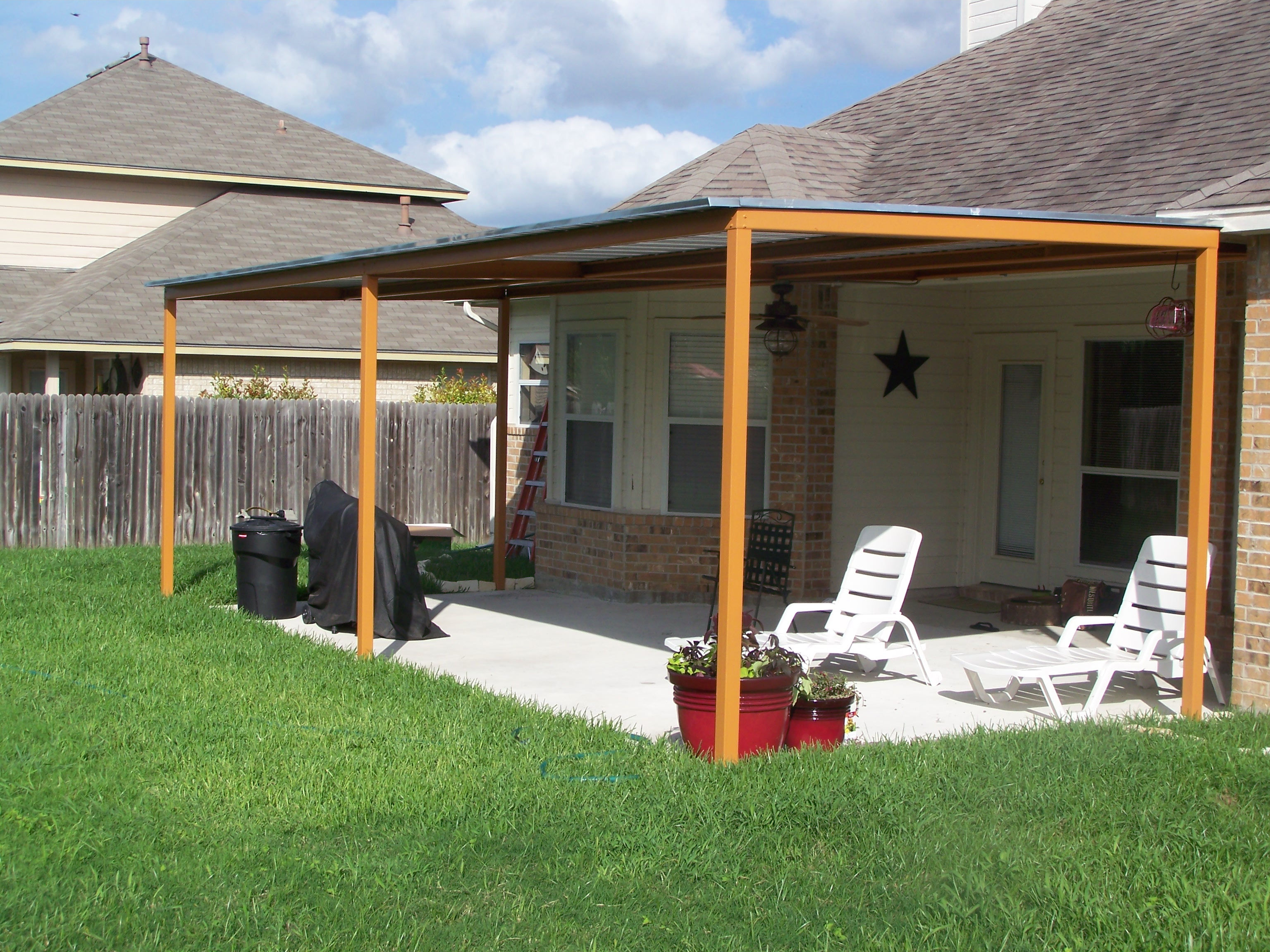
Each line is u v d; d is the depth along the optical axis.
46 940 4.39
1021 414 12.00
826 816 5.52
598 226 6.87
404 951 4.42
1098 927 4.48
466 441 18.95
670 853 5.25
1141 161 9.34
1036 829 5.42
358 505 10.31
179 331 19.73
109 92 26.61
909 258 9.19
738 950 4.41
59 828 5.40
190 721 7.17
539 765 6.42
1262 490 7.66
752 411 11.83
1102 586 10.71
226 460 17.33
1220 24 11.70
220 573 13.08
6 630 9.75
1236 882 4.83
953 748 6.61
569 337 13.02
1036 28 14.33
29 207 24.03
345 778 6.18
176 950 4.36
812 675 6.97
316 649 9.41
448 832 5.46
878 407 11.93
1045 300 11.61
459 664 9.29
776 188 11.40
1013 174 10.31
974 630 10.75
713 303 11.93
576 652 9.73
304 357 20.47
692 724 6.59
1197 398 7.54
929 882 4.91
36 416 16.09
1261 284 7.63
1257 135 8.80
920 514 12.21
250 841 5.34
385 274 9.09
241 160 25.58
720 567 6.41
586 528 12.65
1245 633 7.78
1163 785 5.96
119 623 10.21
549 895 4.87
